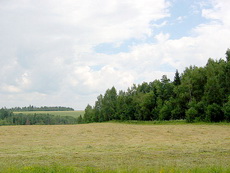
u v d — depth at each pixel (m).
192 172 12.50
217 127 53.03
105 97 116.44
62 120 190.62
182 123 68.81
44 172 12.89
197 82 76.56
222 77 69.81
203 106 68.06
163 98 90.75
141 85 113.06
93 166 15.06
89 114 129.50
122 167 14.38
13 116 173.25
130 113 101.44
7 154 20.83
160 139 34.06
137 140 33.09
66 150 23.11
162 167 13.82
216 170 12.48
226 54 82.31
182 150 21.89
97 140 33.81
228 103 61.59
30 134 43.84
